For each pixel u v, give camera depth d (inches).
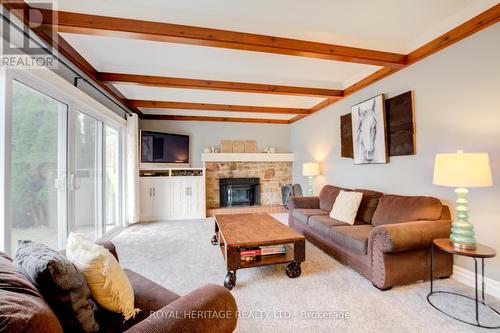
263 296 77.0
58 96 90.5
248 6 76.5
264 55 110.3
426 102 99.5
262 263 87.6
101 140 132.6
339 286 83.0
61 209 94.6
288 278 89.4
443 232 81.2
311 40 96.0
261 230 100.3
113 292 41.0
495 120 76.2
